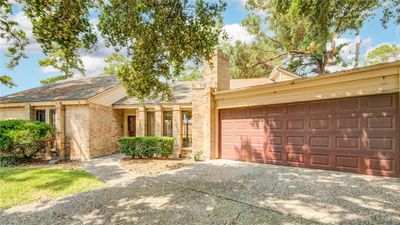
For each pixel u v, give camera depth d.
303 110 7.64
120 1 4.70
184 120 12.68
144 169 8.12
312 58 17.30
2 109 12.99
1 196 5.08
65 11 4.73
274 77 14.41
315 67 18.39
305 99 7.48
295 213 3.81
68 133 11.70
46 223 3.64
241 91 9.12
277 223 3.46
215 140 10.23
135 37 5.14
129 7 4.70
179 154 12.12
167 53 5.78
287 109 8.04
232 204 4.32
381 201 4.23
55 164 9.80
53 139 11.20
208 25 5.07
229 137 9.89
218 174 6.98
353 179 5.83
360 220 3.47
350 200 4.33
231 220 3.60
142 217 3.78
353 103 6.61
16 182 6.29
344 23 7.93
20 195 5.15
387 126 6.02
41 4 4.71
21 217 3.90
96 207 4.30
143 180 6.39
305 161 7.55
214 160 9.80
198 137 10.68
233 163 8.91
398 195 4.53
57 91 13.47
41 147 10.77
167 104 12.49
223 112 10.15
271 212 3.88
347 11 7.22
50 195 5.16
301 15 7.25
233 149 9.71
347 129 6.70
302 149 7.64
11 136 9.44
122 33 5.12
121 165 9.08
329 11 6.92
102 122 12.50
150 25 4.91
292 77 13.35
